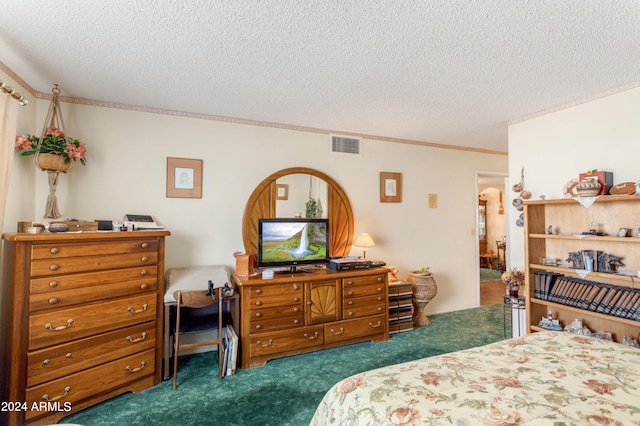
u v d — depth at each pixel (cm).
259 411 199
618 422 94
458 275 431
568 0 139
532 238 271
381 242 384
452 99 262
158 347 231
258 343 261
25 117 229
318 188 347
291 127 338
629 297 210
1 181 179
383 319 314
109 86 237
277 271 301
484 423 94
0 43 176
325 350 291
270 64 202
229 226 309
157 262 231
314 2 142
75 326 193
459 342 312
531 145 297
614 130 237
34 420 179
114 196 269
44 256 183
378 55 190
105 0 140
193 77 221
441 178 424
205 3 143
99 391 202
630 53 186
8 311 180
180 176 291
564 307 243
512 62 198
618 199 212
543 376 124
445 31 164
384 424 98
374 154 381
